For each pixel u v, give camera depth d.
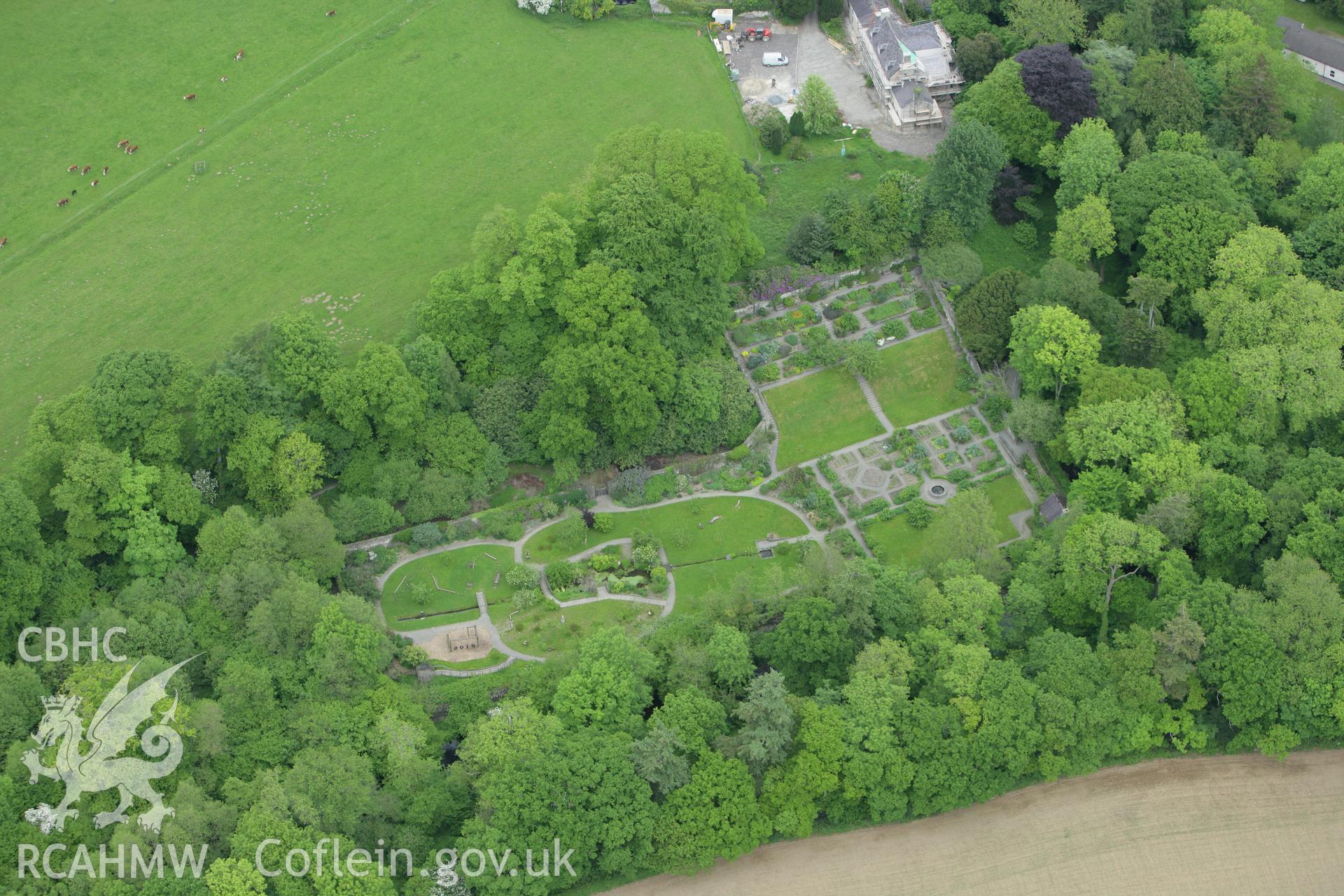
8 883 191.75
